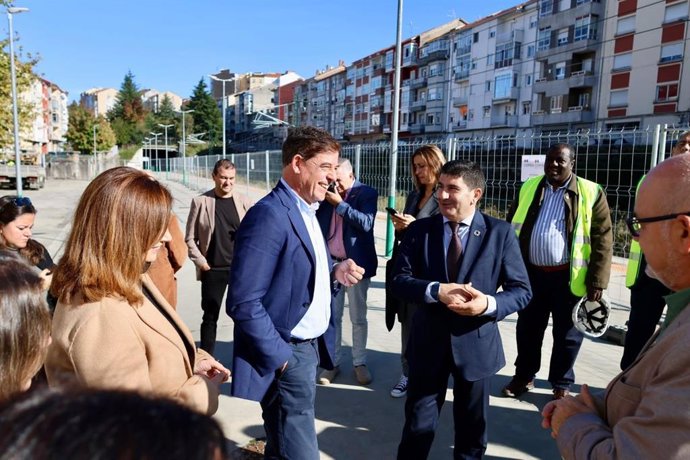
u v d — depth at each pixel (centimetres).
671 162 125
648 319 315
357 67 7244
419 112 6078
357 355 391
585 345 460
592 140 563
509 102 4728
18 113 1543
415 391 243
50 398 59
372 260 383
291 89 9469
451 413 343
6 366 104
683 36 3212
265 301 203
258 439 301
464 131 5253
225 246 414
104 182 150
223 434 62
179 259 353
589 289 331
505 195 625
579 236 333
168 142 8856
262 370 198
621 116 3666
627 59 3612
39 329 111
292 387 213
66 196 2420
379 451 295
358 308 385
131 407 58
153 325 154
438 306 238
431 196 345
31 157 3036
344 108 7712
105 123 6931
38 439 53
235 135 9869
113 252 145
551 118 4209
